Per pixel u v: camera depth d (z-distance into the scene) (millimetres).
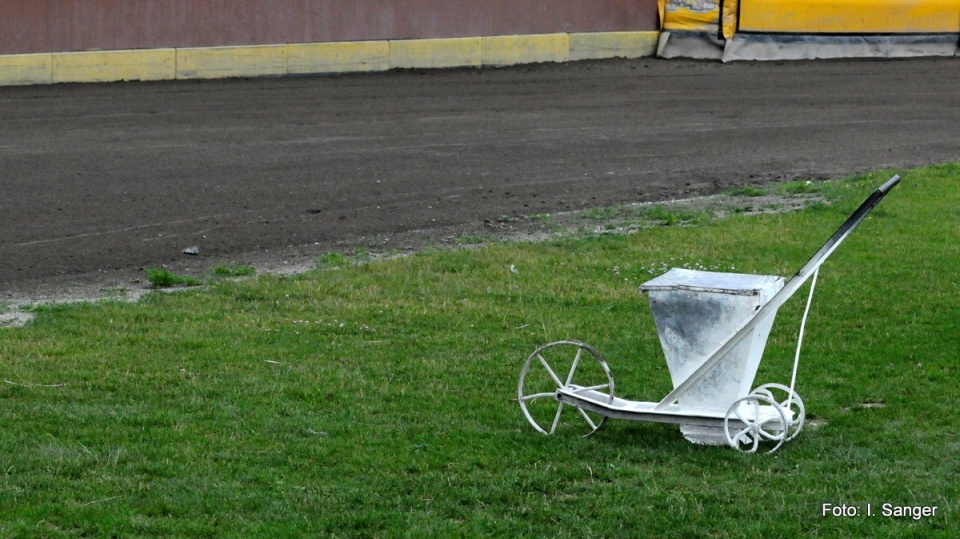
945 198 31656
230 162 37375
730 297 13898
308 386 17125
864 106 49094
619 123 45281
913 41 61625
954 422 15344
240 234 28625
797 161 38438
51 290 23422
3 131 42031
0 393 16609
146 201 31953
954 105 49156
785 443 14555
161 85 52938
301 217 30484
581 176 36094
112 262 25828
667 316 14367
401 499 12859
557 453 14320
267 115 46156
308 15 56844
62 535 11828
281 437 14922
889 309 21266
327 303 21984
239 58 55375
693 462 13977
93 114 45750
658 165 37844
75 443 14531
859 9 61719
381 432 15156
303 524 12148
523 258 25578
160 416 15617
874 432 15055
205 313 21266
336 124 44438
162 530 11938
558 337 19859
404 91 52250
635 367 18250
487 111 47688
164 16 54531
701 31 61062
